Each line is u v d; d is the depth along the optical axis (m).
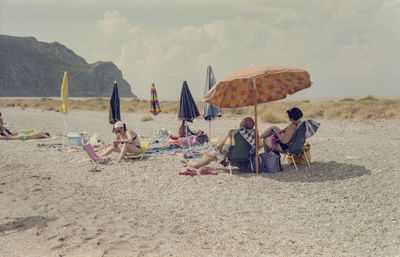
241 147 6.87
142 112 27.20
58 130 15.02
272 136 7.22
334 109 21.61
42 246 3.87
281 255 3.60
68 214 4.86
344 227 4.30
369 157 8.21
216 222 4.51
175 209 5.02
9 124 17.33
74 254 3.65
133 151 8.42
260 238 4.01
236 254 3.63
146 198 5.54
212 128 15.79
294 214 4.75
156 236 4.09
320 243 3.87
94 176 6.95
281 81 7.45
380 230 4.19
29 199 5.55
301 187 5.96
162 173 7.13
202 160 7.37
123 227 4.38
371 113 19.95
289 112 6.99
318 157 8.39
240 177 6.74
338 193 5.59
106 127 16.30
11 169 7.64
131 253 3.66
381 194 5.49
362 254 3.60
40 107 36.03
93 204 5.29
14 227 4.44
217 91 7.21
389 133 13.16
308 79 7.26
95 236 4.11
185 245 3.84
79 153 9.46
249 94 7.71
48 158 8.80
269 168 7.04
